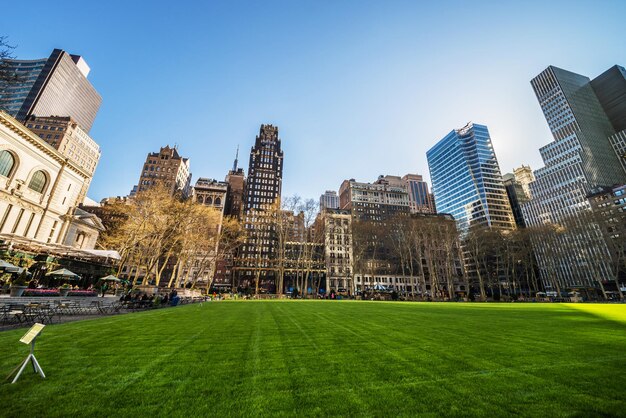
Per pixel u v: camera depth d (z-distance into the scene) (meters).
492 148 137.12
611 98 139.50
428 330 10.33
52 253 36.16
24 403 3.93
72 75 130.38
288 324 11.99
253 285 93.12
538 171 130.75
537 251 73.94
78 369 5.46
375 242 72.94
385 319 14.04
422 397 4.22
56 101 121.94
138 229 39.53
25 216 40.91
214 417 3.62
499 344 7.80
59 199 47.09
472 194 130.75
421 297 58.69
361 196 123.56
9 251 30.59
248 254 96.12
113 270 48.31
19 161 39.59
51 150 44.38
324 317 14.91
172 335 9.18
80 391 4.38
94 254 37.91
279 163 132.88
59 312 15.59
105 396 4.21
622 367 5.60
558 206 109.62
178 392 4.39
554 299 63.62
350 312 18.19
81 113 142.12
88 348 7.22
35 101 111.00
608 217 62.22
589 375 5.12
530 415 3.65
